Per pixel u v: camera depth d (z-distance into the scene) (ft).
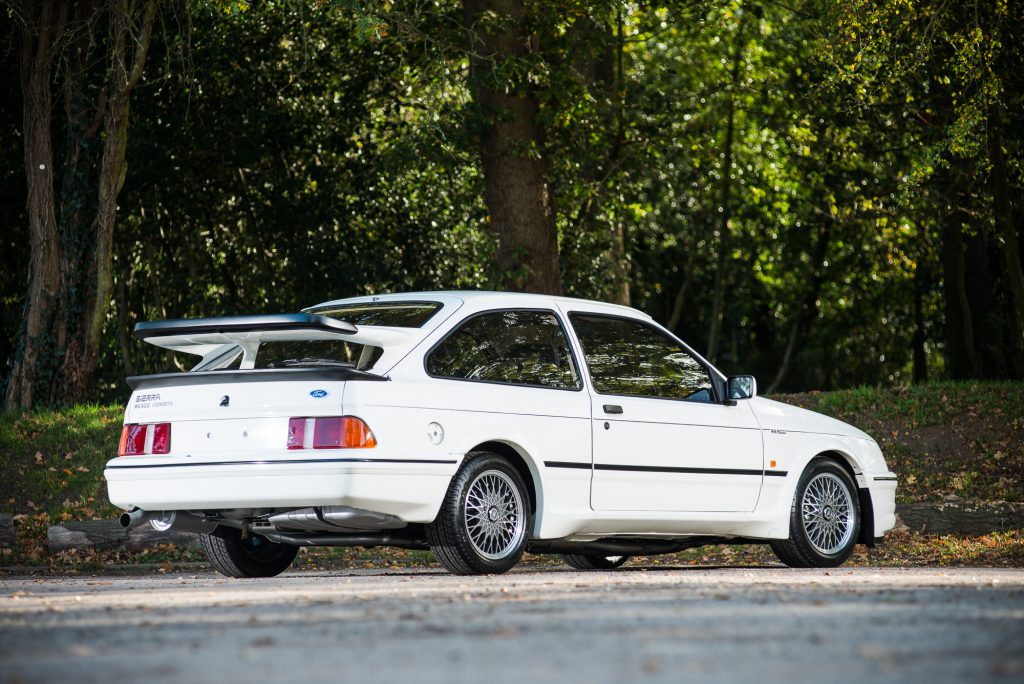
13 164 97.45
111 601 24.86
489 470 31.89
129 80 77.10
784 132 113.60
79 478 59.06
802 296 162.61
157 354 113.60
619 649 16.20
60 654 16.42
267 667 14.94
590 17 83.51
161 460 31.22
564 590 25.81
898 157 102.73
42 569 46.29
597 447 34.01
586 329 35.42
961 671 14.14
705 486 36.22
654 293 167.84
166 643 17.46
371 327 31.17
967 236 101.35
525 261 76.43
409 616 20.34
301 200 106.22
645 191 130.93
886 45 72.64
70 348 78.84
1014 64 79.87
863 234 126.41
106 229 78.54
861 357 175.73
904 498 57.93
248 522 32.17
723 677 13.83
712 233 153.58
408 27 70.18
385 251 109.09
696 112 116.57
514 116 75.61
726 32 114.73
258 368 31.71
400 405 30.27
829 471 39.22
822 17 76.89
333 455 29.40
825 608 21.12
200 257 112.47
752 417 37.76
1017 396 67.77
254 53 102.37
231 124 102.06
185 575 42.50
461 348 32.27
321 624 19.54
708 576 31.27
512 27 74.33
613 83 94.84
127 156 98.37
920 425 65.92
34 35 79.61
